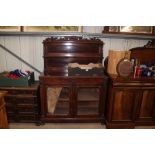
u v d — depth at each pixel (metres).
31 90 2.58
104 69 2.75
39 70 3.05
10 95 2.60
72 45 2.72
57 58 2.75
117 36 2.89
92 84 2.56
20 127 2.65
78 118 2.73
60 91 2.69
